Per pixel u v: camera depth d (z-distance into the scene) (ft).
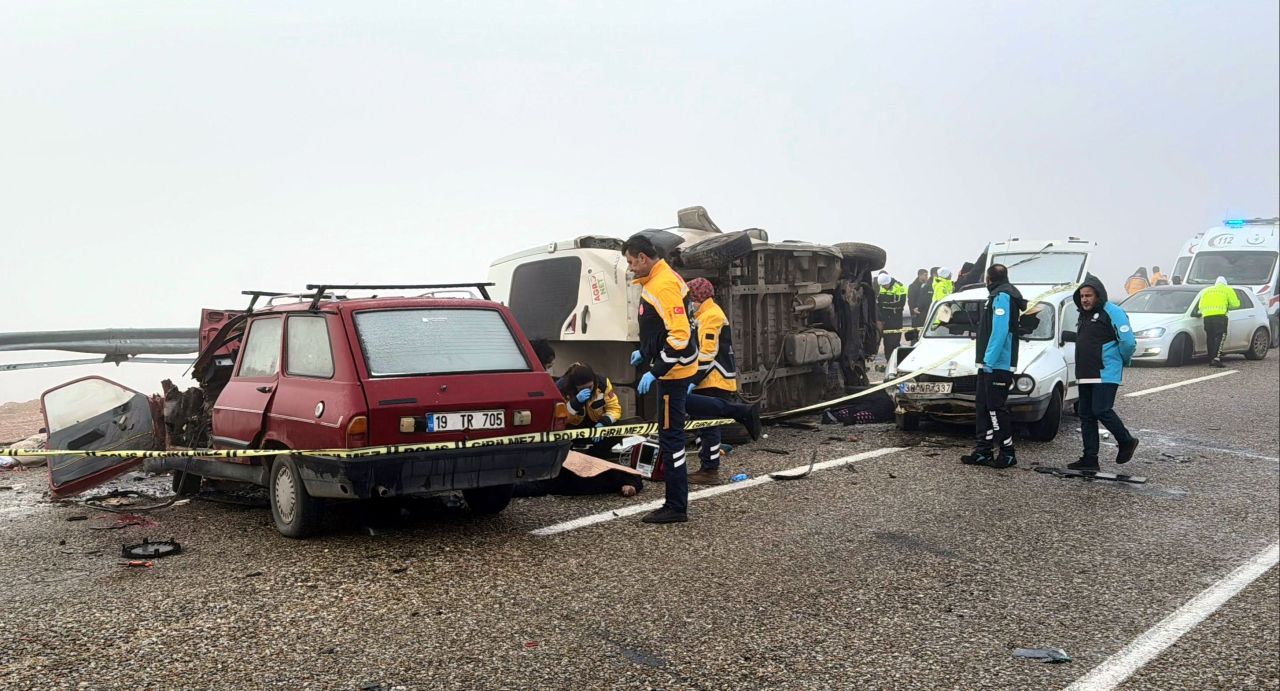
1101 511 24.03
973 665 14.48
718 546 20.17
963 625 16.14
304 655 13.99
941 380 33.91
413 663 13.80
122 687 12.76
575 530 21.29
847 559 19.51
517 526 21.56
